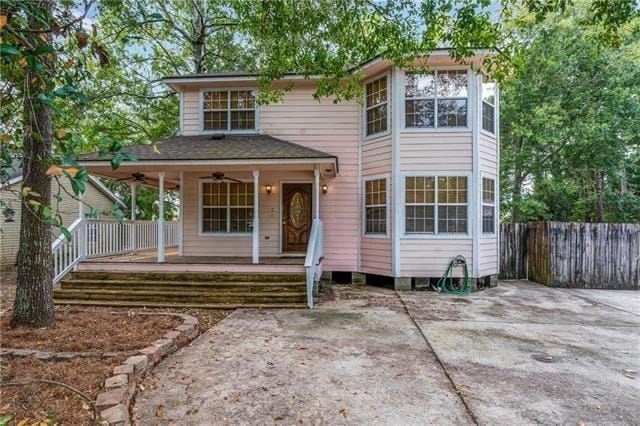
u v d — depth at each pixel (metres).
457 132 8.34
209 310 6.15
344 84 9.12
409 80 8.52
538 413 2.85
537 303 6.93
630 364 3.89
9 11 1.91
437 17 4.72
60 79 2.27
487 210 8.67
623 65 11.26
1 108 2.28
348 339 4.62
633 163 13.55
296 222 9.44
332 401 3.01
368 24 5.38
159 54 15.12
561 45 11.89
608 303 7.00
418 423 2.69
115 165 1.86
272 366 3.73
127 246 9.41
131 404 2.94
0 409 2.59
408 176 8.45
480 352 4.19
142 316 5.12
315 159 7.30
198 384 3.31
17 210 12.31
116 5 6.77
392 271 8.42
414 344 4.45
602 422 2.73
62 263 7.14
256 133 9.60
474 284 8.25
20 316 4.49
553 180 13.89
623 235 8.79
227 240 9.28
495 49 4.90
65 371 3.18
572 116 12.30
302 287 6.80
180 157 7.36
